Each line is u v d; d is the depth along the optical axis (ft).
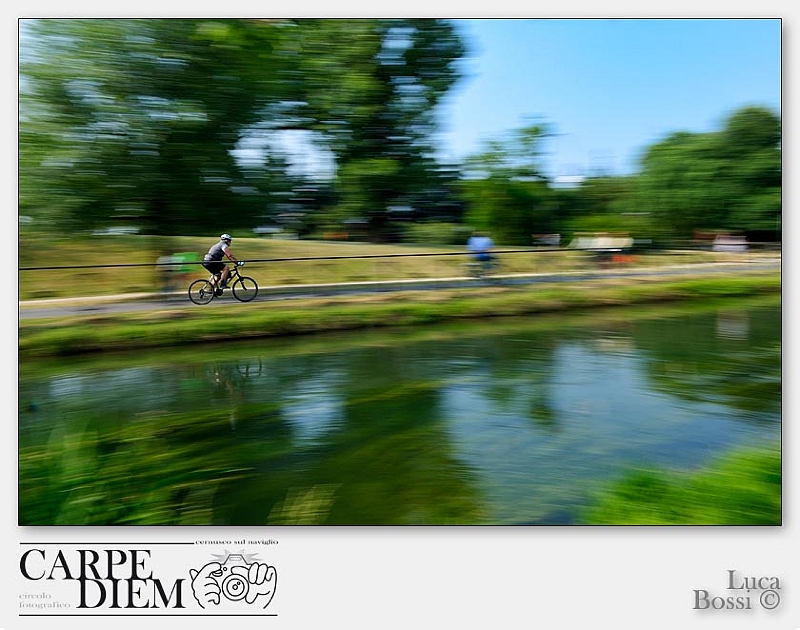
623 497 20.85
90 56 56.24
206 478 23.24
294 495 21.62
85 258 60.70
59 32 55.93
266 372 39.40
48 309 51.67
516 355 43.21
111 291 57.26
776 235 86.48
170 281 57.82
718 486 21.39
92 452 25.49
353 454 25.68
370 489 22.27
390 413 30.89
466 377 37.47
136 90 58.75
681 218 87.30
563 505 20.68
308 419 30.09
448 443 26.50
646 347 45.55
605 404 31.78
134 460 24.95
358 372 39.09
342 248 76.38
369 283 66.80
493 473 23.57
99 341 45.37
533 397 33.19
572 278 71.05
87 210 60.08
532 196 84.38
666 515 19.45
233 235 70.69
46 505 20.80
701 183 85.92
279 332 50.39
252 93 64.85
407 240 80.94
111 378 38.34
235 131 66.23
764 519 19.27
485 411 30.91
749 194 86.48
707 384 35.47
